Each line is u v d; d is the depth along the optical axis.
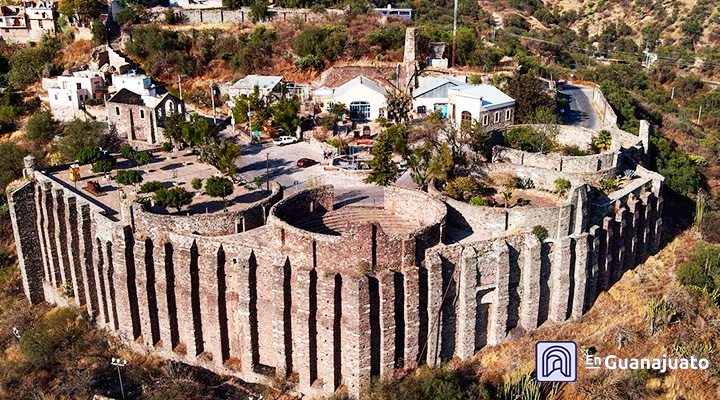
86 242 82.31
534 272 73.19
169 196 80.81
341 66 163.62
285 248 68.38
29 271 92.56
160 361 76.62
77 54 172.25
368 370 67.88
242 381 73.31
